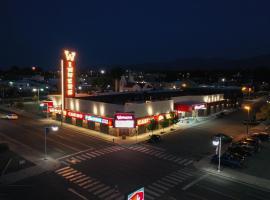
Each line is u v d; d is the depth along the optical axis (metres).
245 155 42.19
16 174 34.22
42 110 81.19
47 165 37.41
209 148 46.38
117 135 53.47
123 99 67.69
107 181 32.34
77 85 156.00
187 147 46.91
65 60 65.44
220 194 29.42
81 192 29.45
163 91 89.19
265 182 32.59
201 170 36.34
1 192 29.23
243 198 28.58
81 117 60.72
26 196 28.34
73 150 44.41
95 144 48.06
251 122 67.19
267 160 40.91
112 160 39.81
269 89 164.12
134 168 36.72
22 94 125.88
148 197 28.50
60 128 60.25
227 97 93.75
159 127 60.16
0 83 149.88
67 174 34.38
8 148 44.47
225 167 37.50
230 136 52.66
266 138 52.53
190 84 146.75
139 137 53.25
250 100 113.62
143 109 55.53
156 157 41.50
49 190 29.83
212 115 78.88
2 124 63.88
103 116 55.88
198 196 28.88
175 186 31.27
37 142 48.84
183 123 66.88
